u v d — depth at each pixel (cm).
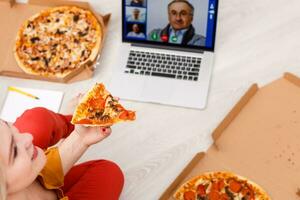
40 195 113
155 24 161
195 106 158
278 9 176
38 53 170
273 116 154
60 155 119
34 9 179
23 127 134
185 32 161
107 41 173
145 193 147
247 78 163
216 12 154
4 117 158
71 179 135
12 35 174
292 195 142
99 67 168
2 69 167
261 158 148
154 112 159
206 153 150
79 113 123
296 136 150
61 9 177
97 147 155
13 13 179
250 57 167
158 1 156
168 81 162
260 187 142
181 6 156
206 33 159
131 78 163
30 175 100
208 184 143
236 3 178
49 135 135
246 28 173
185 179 145
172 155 152
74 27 174
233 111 153
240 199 141
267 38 171
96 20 173
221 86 163
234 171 146
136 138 156
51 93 163
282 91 158
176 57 164
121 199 146
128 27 164
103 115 124
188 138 155
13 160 96
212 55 164
